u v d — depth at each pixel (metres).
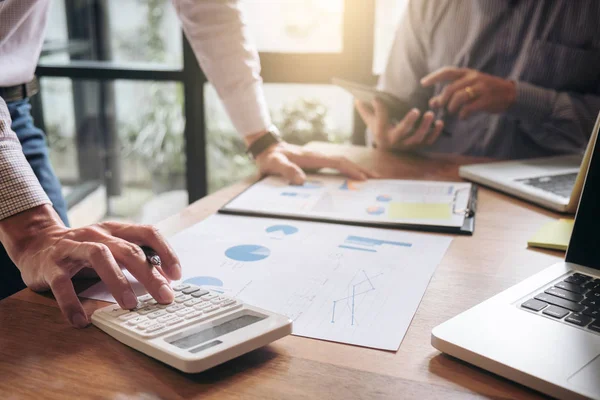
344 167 1.20
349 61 1.83
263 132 1.24
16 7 0.94
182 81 1.98
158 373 0.50
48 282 0.62
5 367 0.51
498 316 0.56
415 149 1.46
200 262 0.75
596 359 0.49
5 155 0.71
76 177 2.59
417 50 1.66
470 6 1.56
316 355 0.54
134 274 0.62
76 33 2.25
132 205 2.52
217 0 1.17
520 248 0.82
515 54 1.56
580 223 0.68
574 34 1.49
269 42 1.87
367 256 0.78
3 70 1.00
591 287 0.62
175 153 2.38
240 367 0.52
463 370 0.51
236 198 1.04
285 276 0.71
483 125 1.63
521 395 0.48
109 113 2.45
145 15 2.18
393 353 0.54
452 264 0.76
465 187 1.11
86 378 0.50
